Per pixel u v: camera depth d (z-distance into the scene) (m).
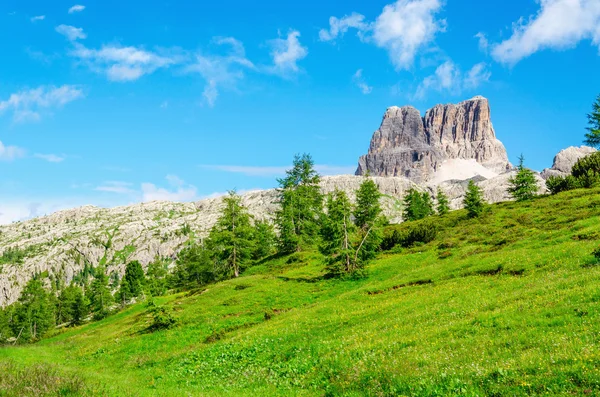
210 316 42.91
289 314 36.69
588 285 19.81
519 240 44.03
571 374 10.95
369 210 74.06
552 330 15.16
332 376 16.22
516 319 17.67
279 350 23.70
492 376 12.11
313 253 74.25
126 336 43.75
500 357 13.67
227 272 76.00
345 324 26.95
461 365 13.66
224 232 74.62
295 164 84.56
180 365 25.92
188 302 52.06
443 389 12.01
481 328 17.89
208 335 36.34
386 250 64.19
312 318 31.52
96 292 105.88
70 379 15.54
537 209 63.16
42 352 40.56
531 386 10.87
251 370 20.95
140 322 50.53
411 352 16.72
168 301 58.56
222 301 48.44
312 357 20.06
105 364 32.41
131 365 29.98
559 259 29.75
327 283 49.03
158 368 26.78
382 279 45.62
